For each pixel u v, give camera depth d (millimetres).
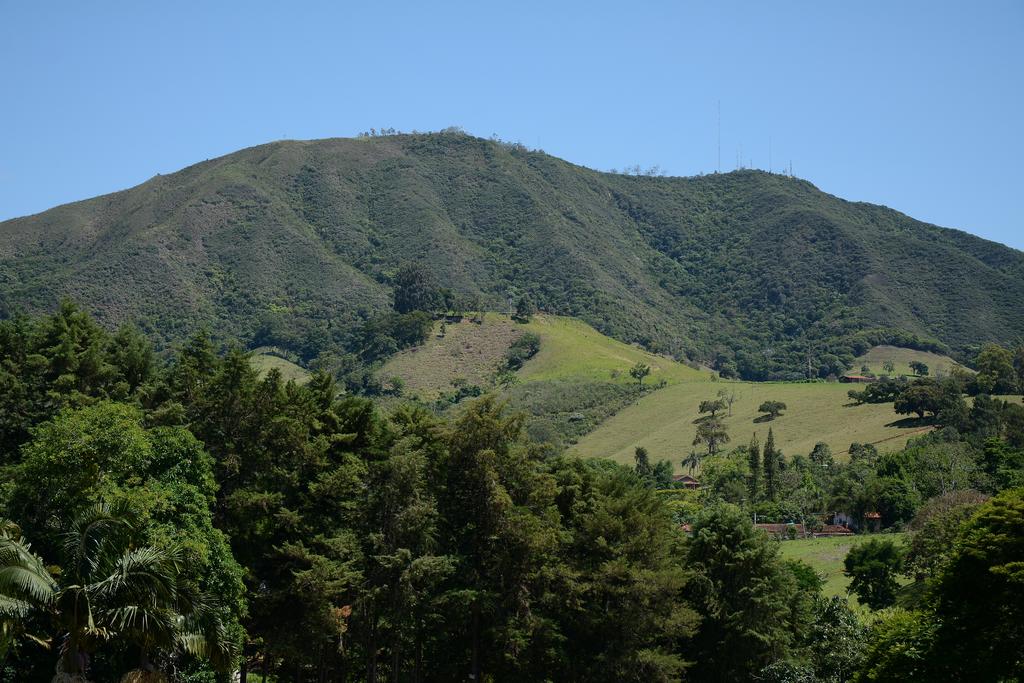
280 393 52250
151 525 36844
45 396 51750
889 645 41062
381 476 50469
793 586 61719
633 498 58125
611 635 53750
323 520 50188
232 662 32469
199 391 51094
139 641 29688
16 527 29109
